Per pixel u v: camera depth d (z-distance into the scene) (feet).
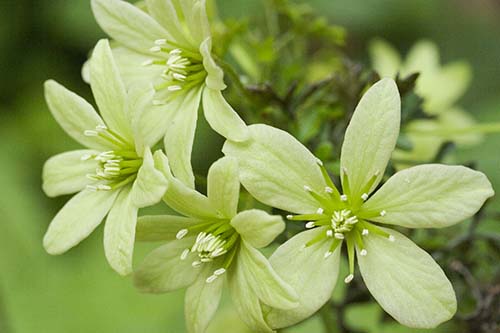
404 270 0.75
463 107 1.30
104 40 0.80
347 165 0.76
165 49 0.82
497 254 0.87
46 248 0.80
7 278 1.16
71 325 1.14
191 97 0.80
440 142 0.97
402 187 0.75
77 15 1.24
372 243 0.77
